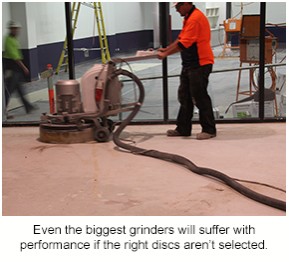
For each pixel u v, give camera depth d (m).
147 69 8.15
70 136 4.84
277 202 3.13
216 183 3.62
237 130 5.25
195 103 4.84
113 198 3.38
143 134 5.24
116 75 4.75
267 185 3.52
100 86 4.74
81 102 4.93
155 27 9.90
